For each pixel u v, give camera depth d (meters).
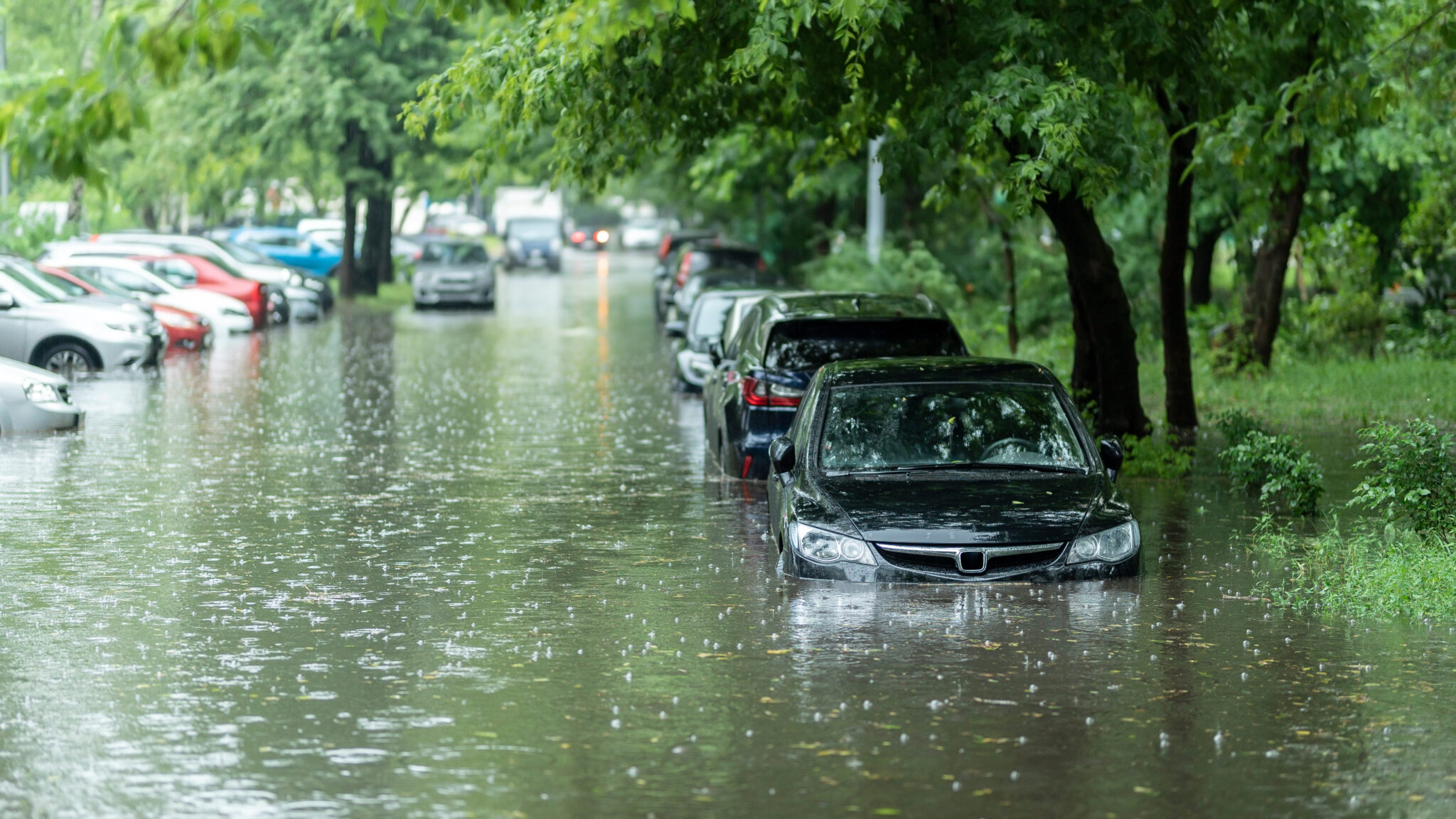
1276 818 19.58
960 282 130.25
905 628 29.39
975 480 34.00
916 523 32.50
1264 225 88.25
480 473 51.84
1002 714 24.05
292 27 147.88
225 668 27.00
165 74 23.12
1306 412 66.25
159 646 28.61
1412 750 22.28
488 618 30.86
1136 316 102.75
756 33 42.31
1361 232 96.19
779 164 118.75
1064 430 35.34
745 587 33.47
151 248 124.38
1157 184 89.81
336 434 62.19
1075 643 28.41
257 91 150.50
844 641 28.53
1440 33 42.91
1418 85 65.88
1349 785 20.80
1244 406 69.19
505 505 45.28
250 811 19.77
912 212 131.38
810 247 145.12
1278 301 78.12
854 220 139.88
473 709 24.42
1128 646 28.23
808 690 25.41
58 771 21.36
